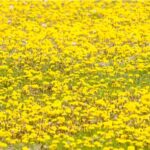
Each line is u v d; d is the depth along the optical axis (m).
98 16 42.12
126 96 27.61
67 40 36.31
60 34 37.34
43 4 45.28
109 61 32.66
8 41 35.97
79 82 29.16
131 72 30.95
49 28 38.59
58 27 39.19
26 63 32.47
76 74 30.59
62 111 25.78
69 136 23.66
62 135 23.58
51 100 27.67
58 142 22.75
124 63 32.19
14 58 32.88
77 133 23.92
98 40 36.31
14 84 29.52
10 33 37.56
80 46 35.06
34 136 23.25
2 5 44.59
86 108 26.17
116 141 23.02
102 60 32.53
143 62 32.16
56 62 32.31
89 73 30.91
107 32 37.28
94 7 44.25
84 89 28.12
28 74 30.55
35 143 22.98
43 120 25.05
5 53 33.75
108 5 44.91
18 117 25.42
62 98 27.77
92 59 32.38
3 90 28.81
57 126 24.53
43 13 42.69
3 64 32.41
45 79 30.34
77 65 31.45
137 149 22.30
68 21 40.53
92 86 28.70
